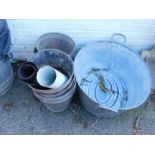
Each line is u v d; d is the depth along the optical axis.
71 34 2.17
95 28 2.11
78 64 2.06
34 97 2.19
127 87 2.22
